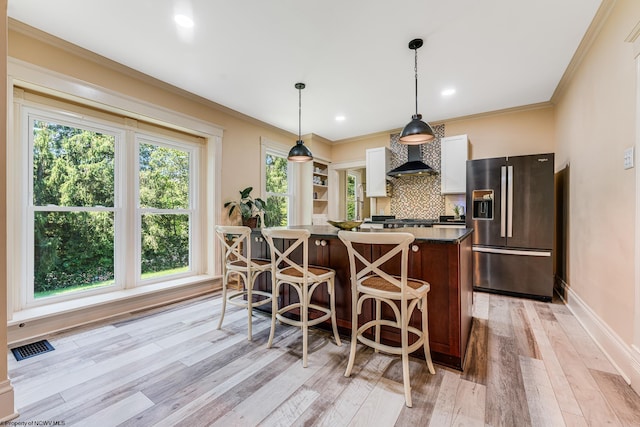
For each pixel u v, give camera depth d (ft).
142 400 5.10
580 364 6.22
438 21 7.16
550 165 10.63
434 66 9.39
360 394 5.26
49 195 8.48
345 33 7.65
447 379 5.71
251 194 14.42
